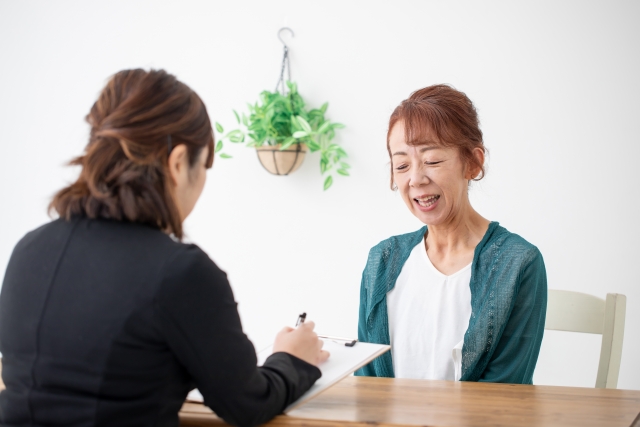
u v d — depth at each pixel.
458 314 1.37
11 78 2.90
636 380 2.38
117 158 0.81
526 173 2.46
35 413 0.77
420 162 1.33
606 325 1.49
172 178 0.85
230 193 2.78
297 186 2.71
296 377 0.92
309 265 2.71
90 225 0.82
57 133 2.89
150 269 0.77
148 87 0.83
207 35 2.76
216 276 0.81
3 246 2.95
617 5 2.34
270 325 2.77
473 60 2.49
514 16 2.44
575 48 2.39
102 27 2.84
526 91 2.44
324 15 2.64
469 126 1.32
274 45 2.70
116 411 0.75
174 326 0.76
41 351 0.78
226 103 2.76
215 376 0.79
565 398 1.05
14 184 2.93
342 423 0.92
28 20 2.88
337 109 2.64
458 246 1.43
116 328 0.75
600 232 2.39
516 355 1.30
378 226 2.63
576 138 2.40
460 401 1.03
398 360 1.42
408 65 2.56
